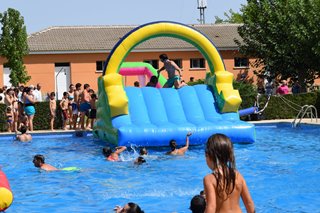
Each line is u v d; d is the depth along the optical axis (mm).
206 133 14062
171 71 17453
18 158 13094
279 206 7688
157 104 15391
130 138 13664
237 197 4500
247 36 31875
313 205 7723
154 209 7625
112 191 8953
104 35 35969
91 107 19141
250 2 32312
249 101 21453
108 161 12234
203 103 15602
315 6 28078
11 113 18891
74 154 13578
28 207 7961
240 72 35062
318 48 27078
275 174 10195
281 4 30453
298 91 25469
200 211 5664
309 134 17094
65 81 33219
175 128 13961
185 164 11555
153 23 15641
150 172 10680
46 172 10891
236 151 13414
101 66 33531
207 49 16031
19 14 30938
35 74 32781
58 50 32625
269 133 17719
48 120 19891
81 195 8703
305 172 10344
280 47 29500
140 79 23328
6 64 31281
